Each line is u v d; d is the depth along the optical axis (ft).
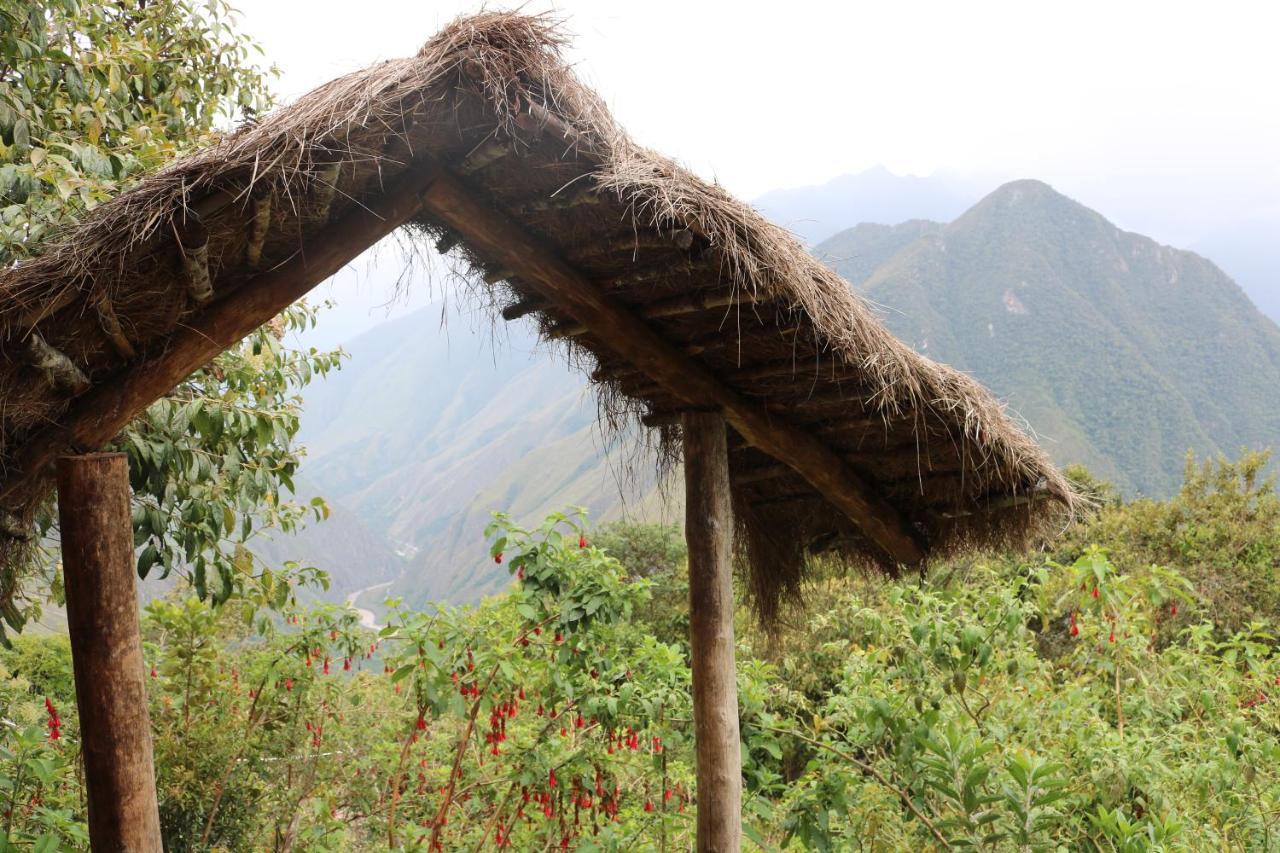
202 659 12.68
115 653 6.33
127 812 6.29
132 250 5.87
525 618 11.71
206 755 11.67
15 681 13.43
